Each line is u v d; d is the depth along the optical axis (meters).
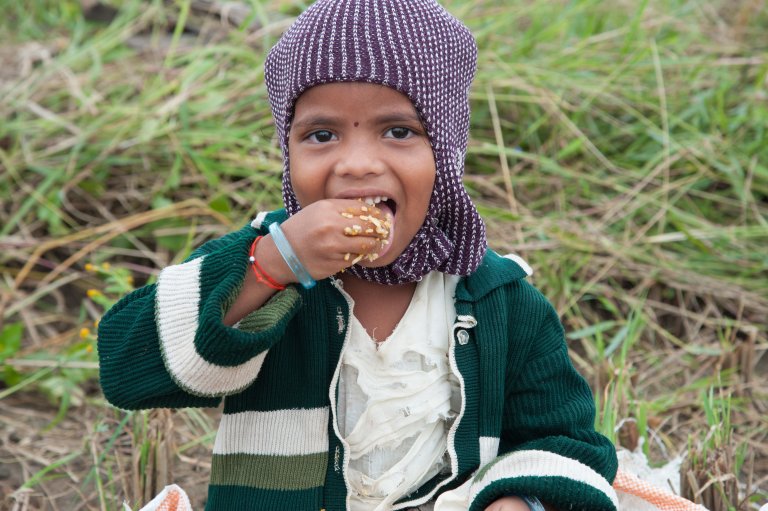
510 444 1.89
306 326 1.77
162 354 1.62
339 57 1.64
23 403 3.00
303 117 1.68
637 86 3.96
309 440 1.76
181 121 3.71
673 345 3.31
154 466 2.35
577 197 3.67
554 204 3.66
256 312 1.63
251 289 1.66
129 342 1.66
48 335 3.32
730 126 3.78
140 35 4.36
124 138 3.72
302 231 1.62
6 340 3.11
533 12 4.13
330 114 1.66
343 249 1.60
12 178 3.71
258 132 3.67
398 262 1.74
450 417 1.82
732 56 4.25
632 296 3.39
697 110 3.85
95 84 3.98
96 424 2.69
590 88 3.80
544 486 1.69
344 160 1.65
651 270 3.41
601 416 2.47
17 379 3.04
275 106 1.82
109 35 4.27
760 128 3.80
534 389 1.84
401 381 1.79
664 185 3.60
